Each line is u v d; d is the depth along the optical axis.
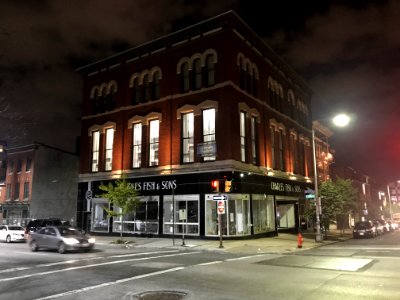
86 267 14.00
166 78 30.34
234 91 27.02
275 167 33.12
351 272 12.49
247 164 27.94
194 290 9.70
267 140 31.58
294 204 36.78
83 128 35.62
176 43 30.22
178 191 27.81
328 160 52.47
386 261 15.37
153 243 24.67
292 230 35.44
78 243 19.31
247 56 29.88
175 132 28.98
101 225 32.38
